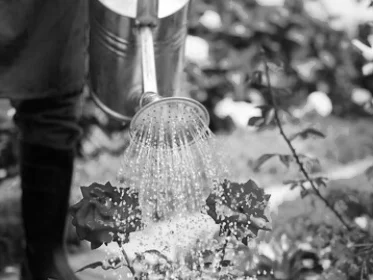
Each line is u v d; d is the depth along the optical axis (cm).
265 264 225
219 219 177
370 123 551
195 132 178
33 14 206
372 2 266
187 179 180
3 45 207
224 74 551
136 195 176
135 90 203
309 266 236
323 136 235
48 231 239
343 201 267
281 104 249
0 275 297
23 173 239
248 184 180
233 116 564
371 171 248
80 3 217
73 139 241
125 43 198
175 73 213
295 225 263
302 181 235
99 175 431
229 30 553
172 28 202
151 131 174
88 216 171
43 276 235
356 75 578
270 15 561
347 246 220
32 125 235
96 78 210
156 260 194
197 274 186
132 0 196
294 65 562
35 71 216
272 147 481
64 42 217
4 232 328
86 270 288
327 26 567
